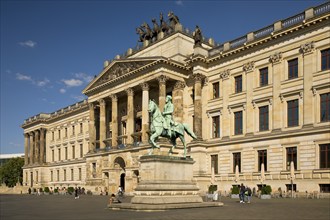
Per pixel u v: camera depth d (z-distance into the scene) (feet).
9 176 558.56
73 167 414.41
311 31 198.90
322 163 186.29
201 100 256.11
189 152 250.78
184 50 277.64
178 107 267.39
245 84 233.55
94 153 323.57
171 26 289.53
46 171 466.70
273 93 215.10
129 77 289.53
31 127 500.74
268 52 221.66
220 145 240.94
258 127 223.10
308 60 198.18
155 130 114.73
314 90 193.26
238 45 238.68
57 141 454.40
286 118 207.72
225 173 234.99
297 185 193.47
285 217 86.12
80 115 414.00
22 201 197.88
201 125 251.80
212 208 112.37
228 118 240.53
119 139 321.93
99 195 289.33
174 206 106.32
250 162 221.87
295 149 199.82
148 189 109.09
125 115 326.03
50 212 110.93
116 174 296.92
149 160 111.86
